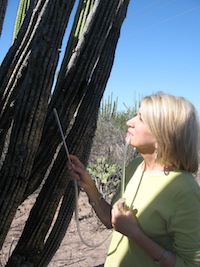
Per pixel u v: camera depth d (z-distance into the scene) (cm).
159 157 143
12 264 194
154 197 142
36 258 199
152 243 137
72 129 208
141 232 138
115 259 157
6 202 170
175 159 141
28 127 169
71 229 537
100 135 979
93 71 217
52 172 201
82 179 176
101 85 216
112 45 225
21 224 518
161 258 136
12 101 216
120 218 138
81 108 212
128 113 1067
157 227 142
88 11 220
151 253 137
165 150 140
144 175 152
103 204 179
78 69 199
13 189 170
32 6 225
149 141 146
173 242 143
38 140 173
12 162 170
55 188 198
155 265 145
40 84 169
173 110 139
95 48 201
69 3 175
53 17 171
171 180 141
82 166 178
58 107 197
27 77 171
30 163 172
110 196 691
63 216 237
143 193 147
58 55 175
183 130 139
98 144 961
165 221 140
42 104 171
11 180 170
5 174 170
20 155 169
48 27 170
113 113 1137
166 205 139
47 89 171
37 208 199
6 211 170
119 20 227
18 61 217
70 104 199
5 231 173
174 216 137
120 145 945
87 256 445
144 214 143
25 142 169
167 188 140
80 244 482
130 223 138
